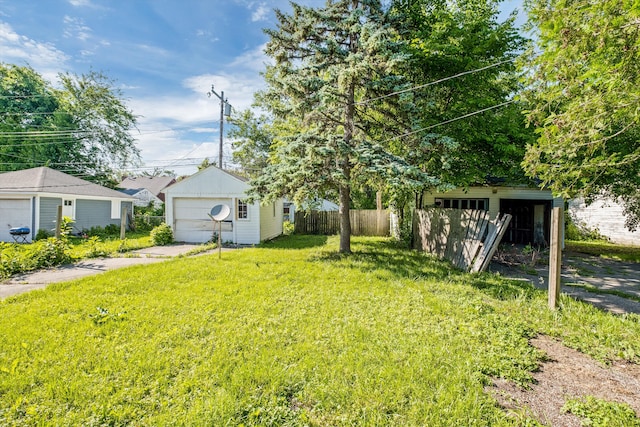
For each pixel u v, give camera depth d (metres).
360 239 13.04
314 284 5.36
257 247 10.60
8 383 2.40
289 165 7.81
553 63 3.97
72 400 2.24
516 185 11.27
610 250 10.79
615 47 3.54
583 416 2.12
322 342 3.12
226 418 2.04
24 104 22.22
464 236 7.11
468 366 2.70
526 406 2.23
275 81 8.28
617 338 3.33
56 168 22.61
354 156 7.59
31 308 4.11
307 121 8.40
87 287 5.13
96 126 24.86
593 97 3.85
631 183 8.05
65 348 2.98
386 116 8.79
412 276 5.98
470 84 9.02
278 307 4.16
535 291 5.12
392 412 2.14
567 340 3.31
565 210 14.67
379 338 3.23
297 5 7.98
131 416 2.08
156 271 6.30
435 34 8.78
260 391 2.36
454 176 9.20
